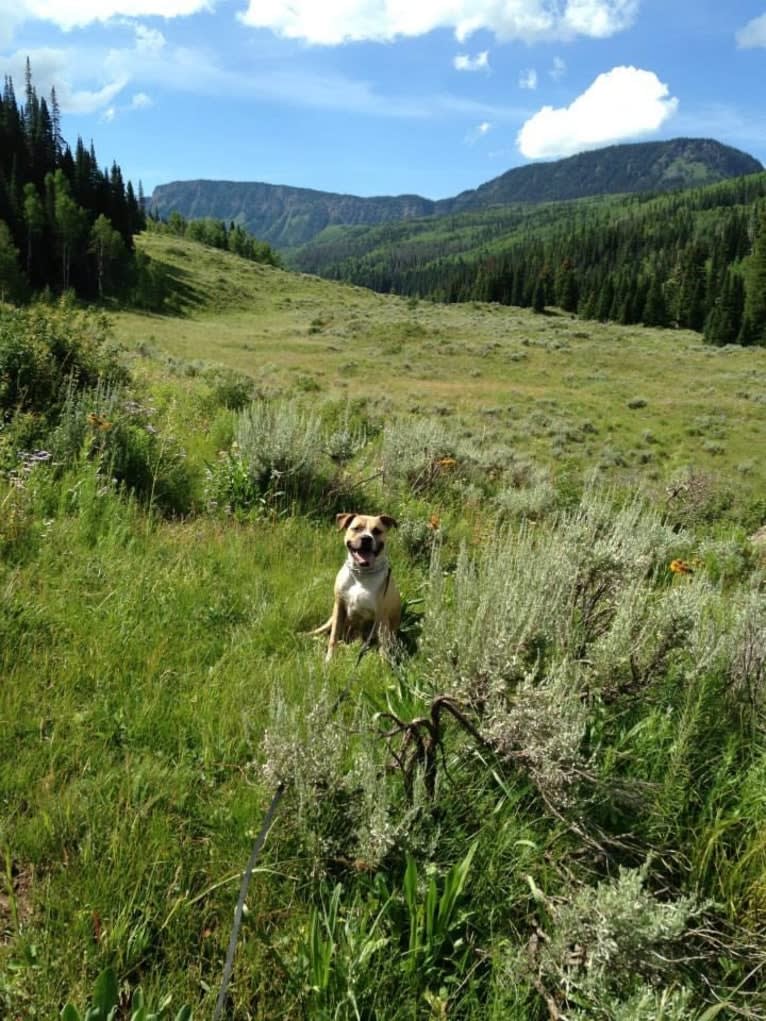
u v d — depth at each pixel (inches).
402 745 113.2
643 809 109.2
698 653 136.9
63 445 258.4
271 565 222.1
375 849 93.4
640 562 154.4
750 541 363.9
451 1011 81.3
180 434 347.6
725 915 99.3
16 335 309.9
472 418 1368.1
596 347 2775.6
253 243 6033.5
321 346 2383.1
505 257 7027.6
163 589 177.0
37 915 86.2
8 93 3949.3
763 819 109.6
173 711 127.8
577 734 103.5
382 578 185.3
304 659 154.9
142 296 3009.4
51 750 112.6
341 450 331.9
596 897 86.6
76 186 3543.3
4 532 185.9
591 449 1288.1
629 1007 75.8
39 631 146.9
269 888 94.4
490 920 91.9
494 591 134.1
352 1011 79.5
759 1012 85.9
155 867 93.0
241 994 81.2
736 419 1589.6
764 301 3319.4
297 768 98.3
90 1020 70.4
